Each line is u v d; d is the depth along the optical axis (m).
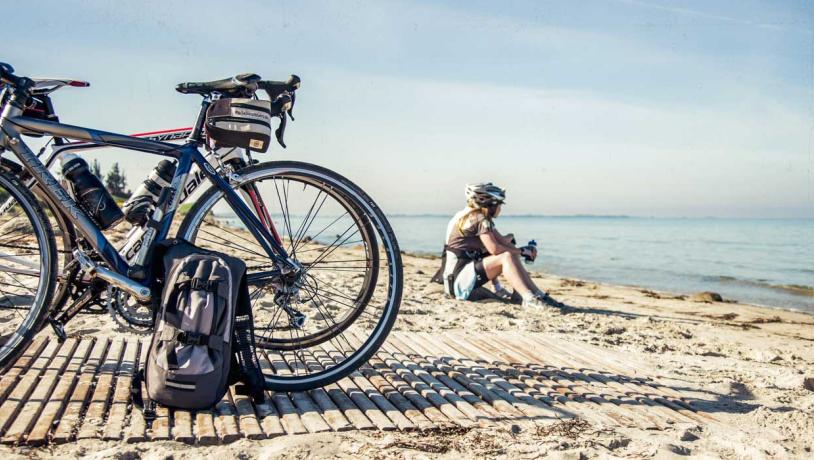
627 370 3.46
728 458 2.25
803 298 10.88
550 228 76.06
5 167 2.47
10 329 3.30
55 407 2.30
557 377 3.18
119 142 2.58
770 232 58.03
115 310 2.58
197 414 2.36
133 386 2.41
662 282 13.71
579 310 6.17
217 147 2.70
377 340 2.79
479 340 3.90
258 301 4.67
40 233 2.50
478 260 6.20
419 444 2.20
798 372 3.77
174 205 2.58
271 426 2.30
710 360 4.04
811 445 2.45
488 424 2.44
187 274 2.32
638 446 2.29
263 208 2.75
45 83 2.54
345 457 2.07
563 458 2.13
